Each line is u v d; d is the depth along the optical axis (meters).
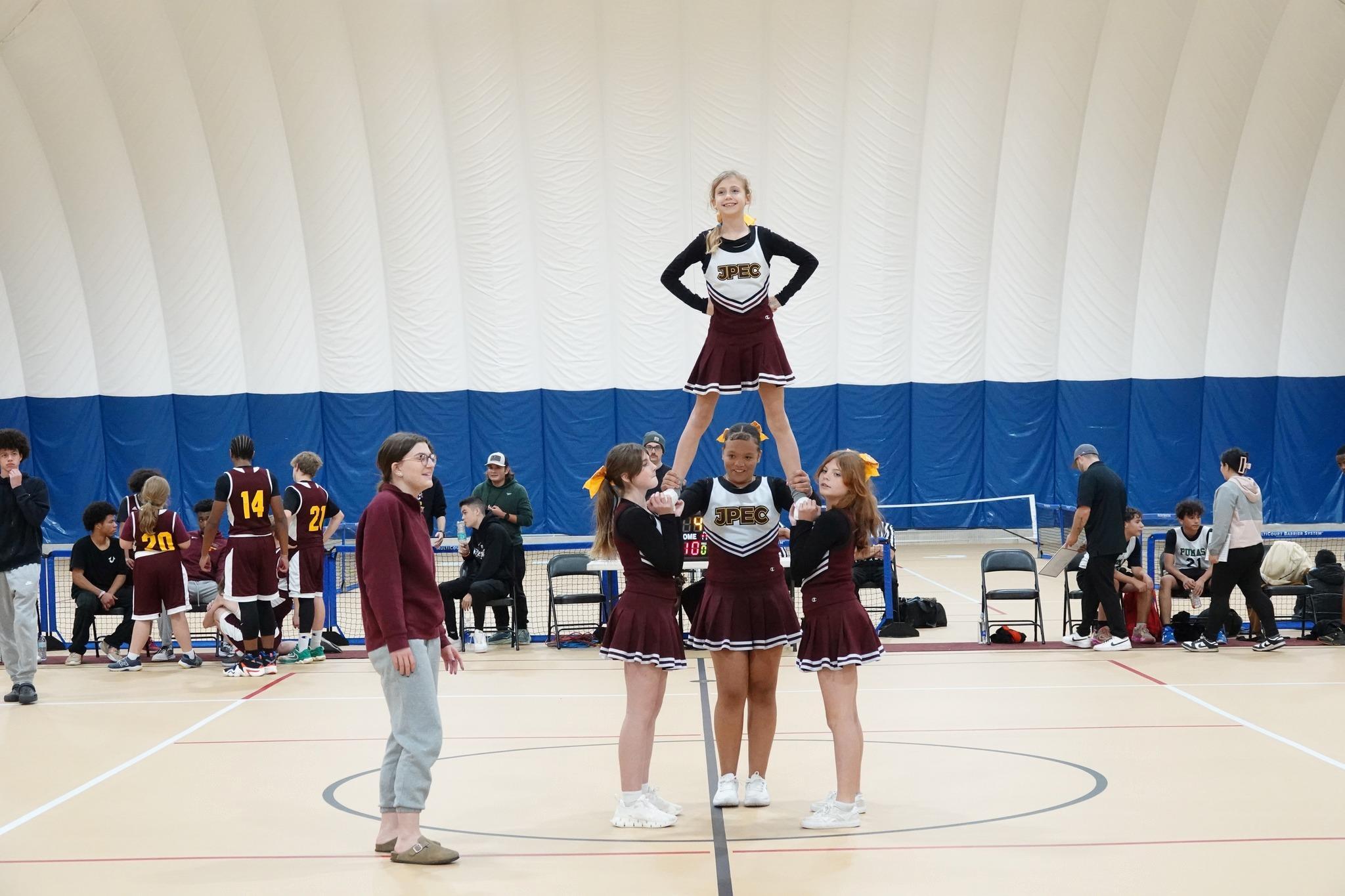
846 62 21.52
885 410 23.27
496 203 22.22
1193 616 13.07
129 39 20.58
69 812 6.77
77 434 23.02
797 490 6.23
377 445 23.12
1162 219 22.78
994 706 9.54
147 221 22.17
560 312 22.83
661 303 22.81
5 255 22.08
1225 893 5.25
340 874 5.64
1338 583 12.60
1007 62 21.52
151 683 10.98
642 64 21.45
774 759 7.95
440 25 21.05
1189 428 23.50
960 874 5.54
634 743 6.43
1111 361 23.34
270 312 22.69
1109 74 21.69
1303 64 21.48
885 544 13.46
